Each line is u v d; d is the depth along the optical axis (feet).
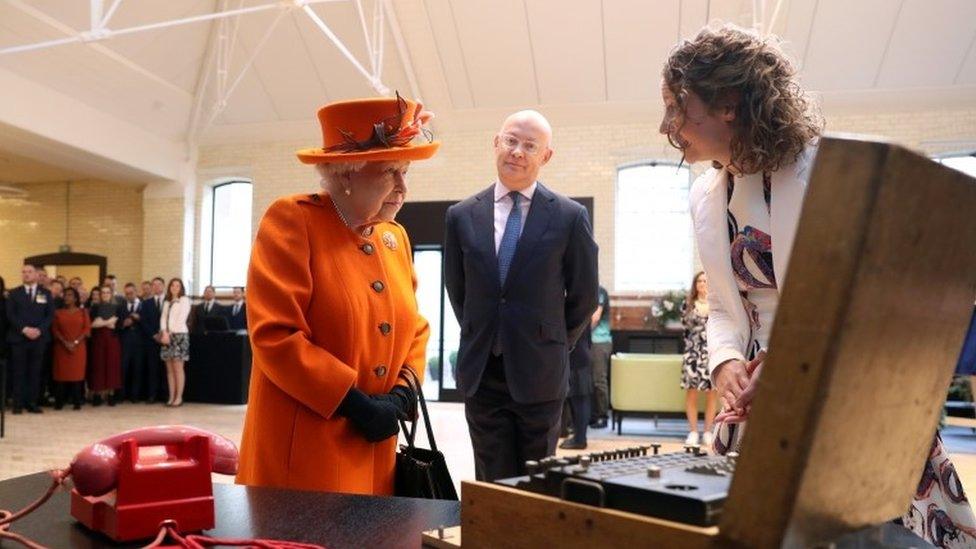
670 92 4.50
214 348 34.58
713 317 5.11
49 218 47.42
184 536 3.20
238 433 24.91
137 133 38.11
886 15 30.76
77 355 32.40
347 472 5.20
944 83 32.07
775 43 4.43
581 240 8.55
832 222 1.96
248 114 39.81
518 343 8.28
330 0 27.99
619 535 2.25
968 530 4.10
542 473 2.59
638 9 32.35
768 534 1.98
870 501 2.37
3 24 28.99
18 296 30.76
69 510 3.68
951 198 2.15
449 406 33.19
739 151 4.40
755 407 2.03
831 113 33.40
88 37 25.67
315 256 5.36
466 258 8.66
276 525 3.43
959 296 2.45
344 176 5.48
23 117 31.32
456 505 3.80
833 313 1.93
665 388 24.77
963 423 26.21
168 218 41.19
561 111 35.83
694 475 2.46
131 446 3.17
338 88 37.76
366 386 5.49
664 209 36.37
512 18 33.47
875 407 2.18
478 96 36.04
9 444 22.27
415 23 34.32
